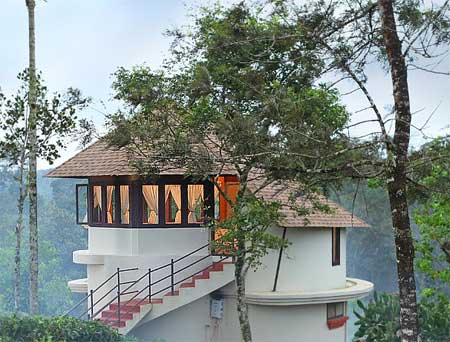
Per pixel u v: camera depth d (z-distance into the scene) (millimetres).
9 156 29734
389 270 61781
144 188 28547
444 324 23875
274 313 28766
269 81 21875
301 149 19375
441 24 18609
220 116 22109
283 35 20281
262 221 23297
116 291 28625
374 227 60094
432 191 19641
